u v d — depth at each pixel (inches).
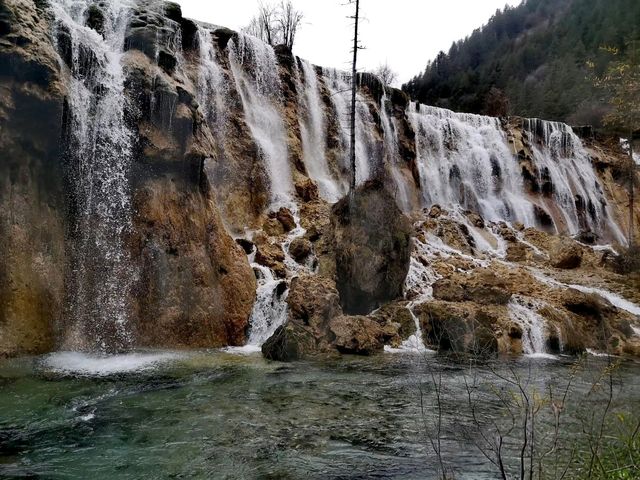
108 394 394.0
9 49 495.8
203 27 994.7
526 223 1406.3
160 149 620.4
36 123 512.4
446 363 569.0
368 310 741.3
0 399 367.2
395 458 285.1
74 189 551.2
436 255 985.5
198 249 634.8
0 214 481.7
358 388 442.0
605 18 2785.4
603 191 1664.6
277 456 287.3
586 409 334.0
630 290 949.2
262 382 455.5
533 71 3388.3
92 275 546.9
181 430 323.3
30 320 483.5
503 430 318.3
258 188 932.0
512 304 770.8
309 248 800.9
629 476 194.5
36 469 261.0
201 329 607.8
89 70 589.3
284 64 1115.9
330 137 1155.9
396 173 1263.5
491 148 1505.9
